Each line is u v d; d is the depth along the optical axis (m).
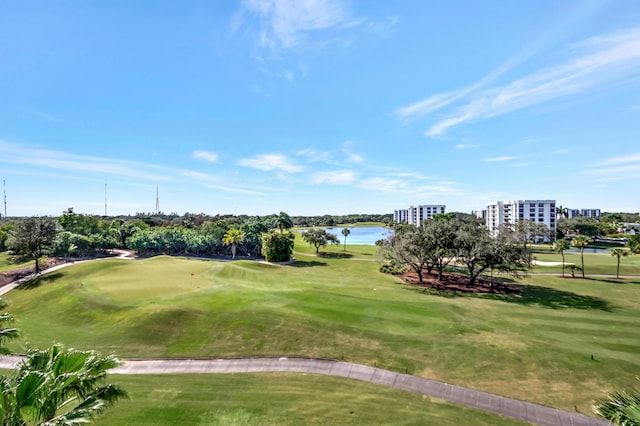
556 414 14.80
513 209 138.75
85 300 28.73
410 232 48.78
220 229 89.25
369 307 27.53
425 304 29.70
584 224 119.50
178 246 80.31
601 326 26.09
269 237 68.44
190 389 16.34
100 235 81.50
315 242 82.00
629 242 70.25
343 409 14.65
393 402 15.48
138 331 22.66
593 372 17.91
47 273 44.41
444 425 13.73
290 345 20.97
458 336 22.45
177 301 27.70
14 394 7.43
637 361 19.41
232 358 19.75
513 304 33.56
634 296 38.53
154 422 13.45
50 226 52.19
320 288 36.62
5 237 75.94
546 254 79.00
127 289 31.44
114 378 17.53
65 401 8.62
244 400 15.29
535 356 19.59
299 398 15.55
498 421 14.32
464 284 45.41
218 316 24.45
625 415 7.67
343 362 19.23
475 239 43.69
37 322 25.64
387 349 20.50
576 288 43.19
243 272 45.81
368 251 89.25
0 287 41.25
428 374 17.98
